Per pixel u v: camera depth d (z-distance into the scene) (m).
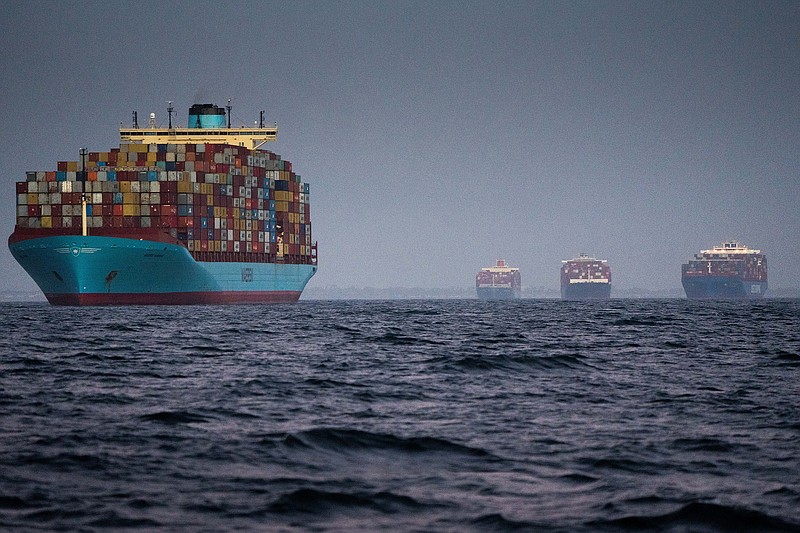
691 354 109.75
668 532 36.19
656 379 82.56
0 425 56.94
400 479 43.97
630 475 44.72
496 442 52.31
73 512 38.06
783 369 91.88
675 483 43.09
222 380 81.44
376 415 61.72
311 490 41.34
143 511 38.31
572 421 59.38
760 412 63.12
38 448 49.75
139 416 60.69
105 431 55.03
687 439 53.19
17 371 89.31
